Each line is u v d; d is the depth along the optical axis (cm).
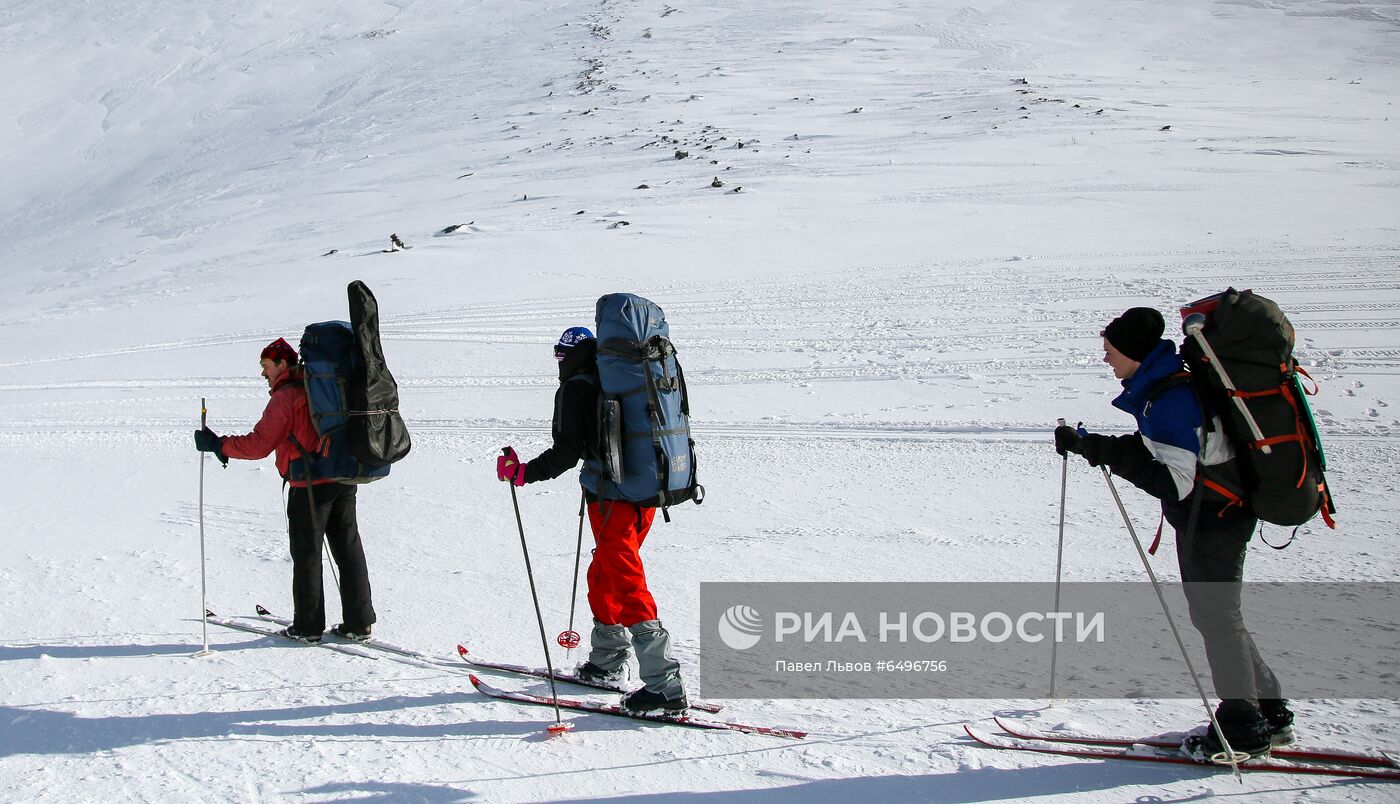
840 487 830
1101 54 9006
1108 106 5972
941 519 717
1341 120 5456
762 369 1433
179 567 638
